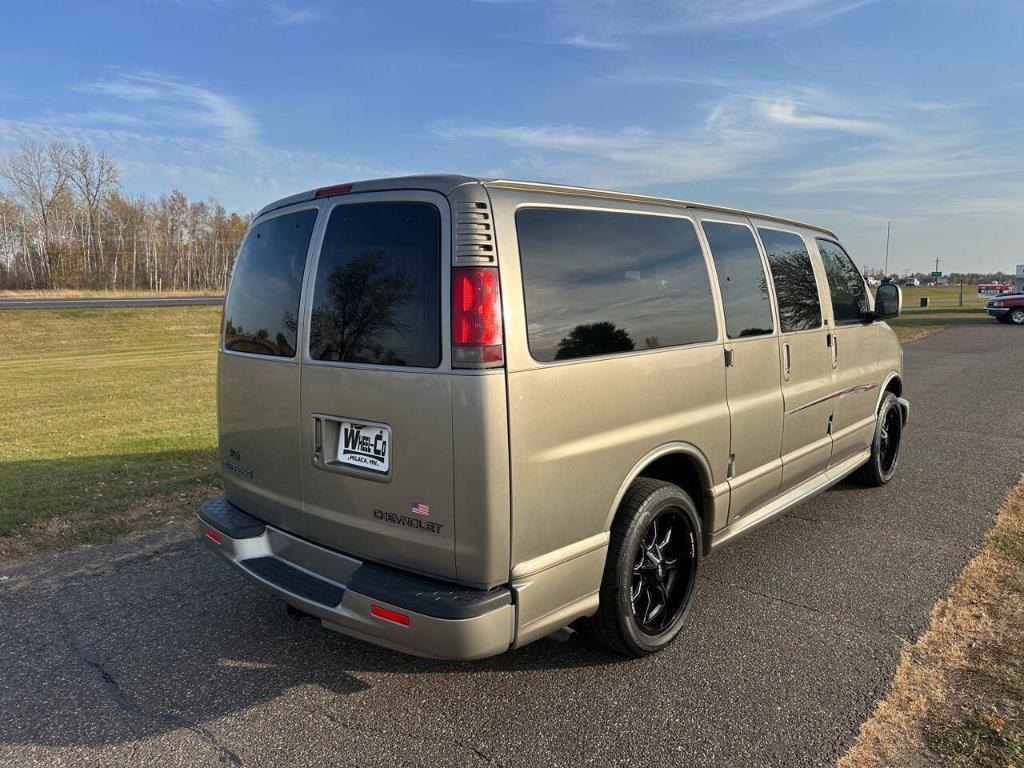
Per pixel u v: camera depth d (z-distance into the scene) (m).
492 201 2.45
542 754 2.47
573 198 2.78
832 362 4.60
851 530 4.69
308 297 2.85
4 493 5.69
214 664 3.12
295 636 3.37
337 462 2.76
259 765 2.44
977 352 16.20
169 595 3.83
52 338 27.98
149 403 11.62
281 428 2.99
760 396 3.77
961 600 3.61
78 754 2.50
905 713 2.65
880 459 5.59
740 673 2.98
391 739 2.57
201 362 19.08
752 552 4.34
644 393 2.94
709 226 3.53
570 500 2.62
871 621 3.41
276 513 3.10
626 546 2.88
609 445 2.76
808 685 2.88
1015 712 2.63
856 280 5.20
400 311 2.51
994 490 5.51
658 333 3.05
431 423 2.41
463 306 2.34
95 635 3.38
